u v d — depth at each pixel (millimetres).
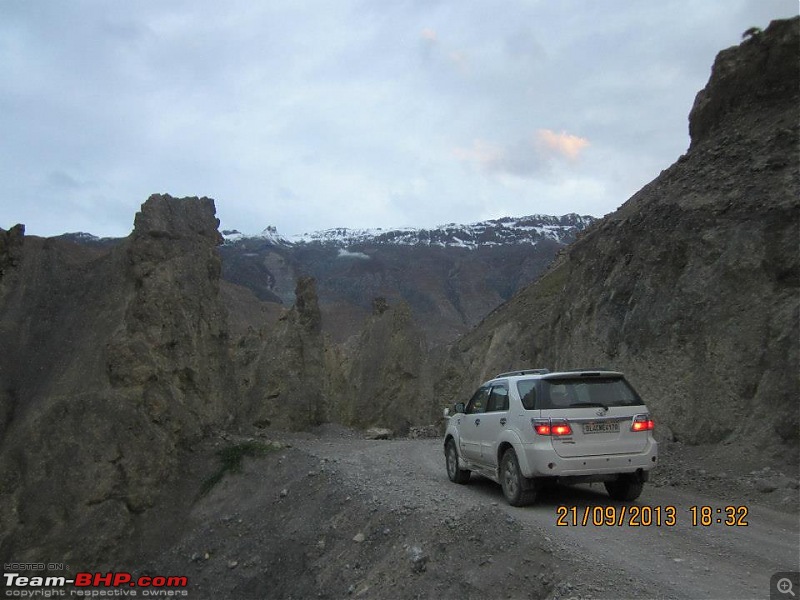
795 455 10352
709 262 13828
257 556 10617
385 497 10383
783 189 13266
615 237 18281
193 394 14094
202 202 16188
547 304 38438
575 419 9219
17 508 11000
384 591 7844
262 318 89438
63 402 11961
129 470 11773
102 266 14422
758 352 12000
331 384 33094
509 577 7090
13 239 14383
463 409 12312
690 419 12773
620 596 6180
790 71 15180
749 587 6289
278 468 12977
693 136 18016
